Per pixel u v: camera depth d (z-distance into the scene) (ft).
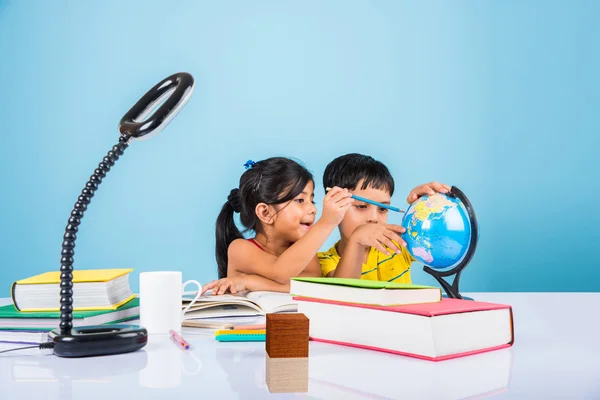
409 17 12.73
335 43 12.82
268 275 5.12
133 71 12.67
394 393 1.94
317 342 2.82
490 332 2.59
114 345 2.55
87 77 12.64
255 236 5.80
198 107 12.70
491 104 12.62
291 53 12.83
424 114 12.71
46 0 12.60
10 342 2.86
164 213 12.64
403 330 2.49
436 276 3.89
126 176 12.60
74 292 3.03
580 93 12.48
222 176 12.73
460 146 12.66
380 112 12.78
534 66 12.58
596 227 12.42
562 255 12.46
